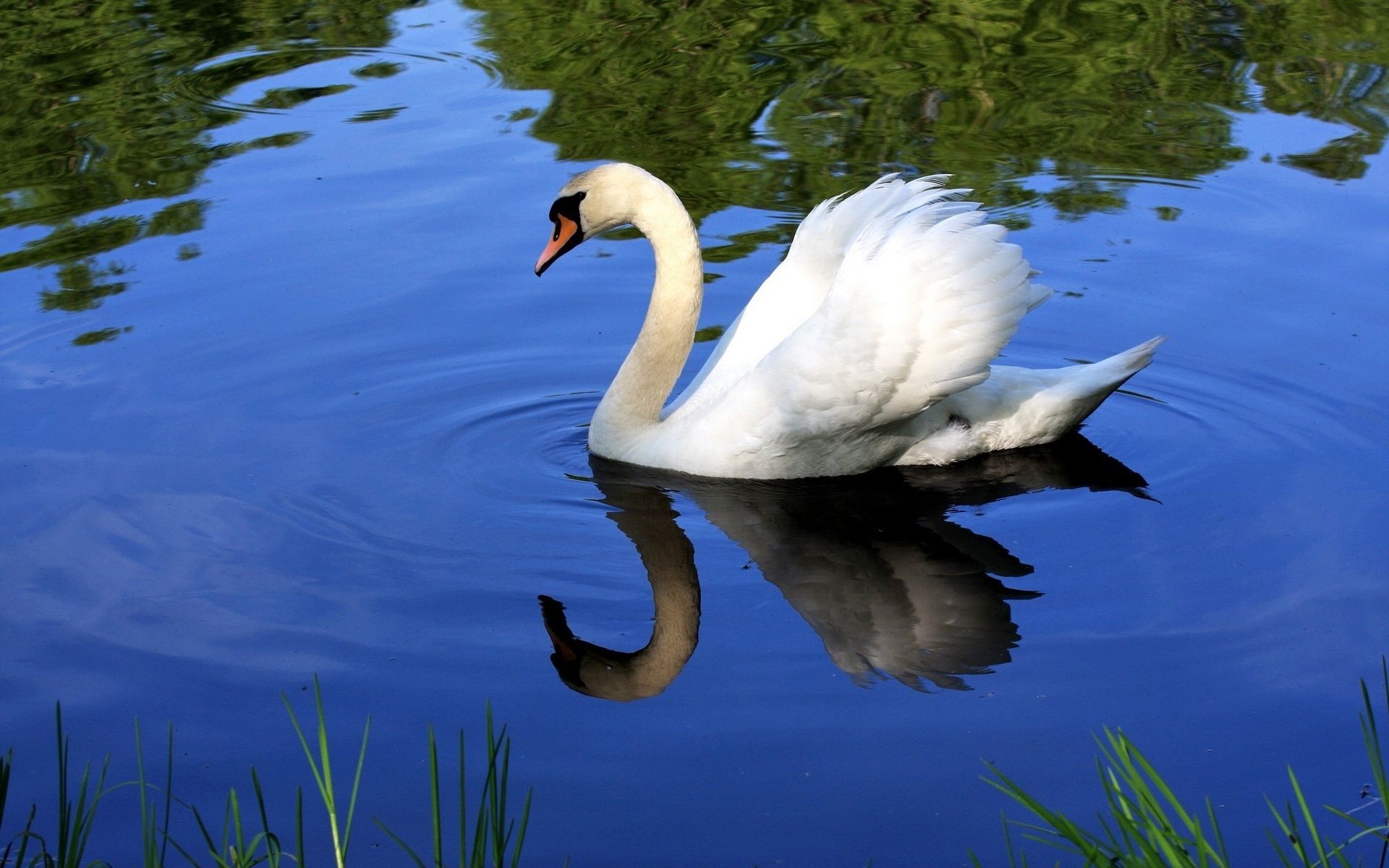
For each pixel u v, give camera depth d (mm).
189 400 8336
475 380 8711
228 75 13539
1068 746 5352
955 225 7578
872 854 4844
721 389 8094
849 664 5922
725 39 14391
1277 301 9273
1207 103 12477
